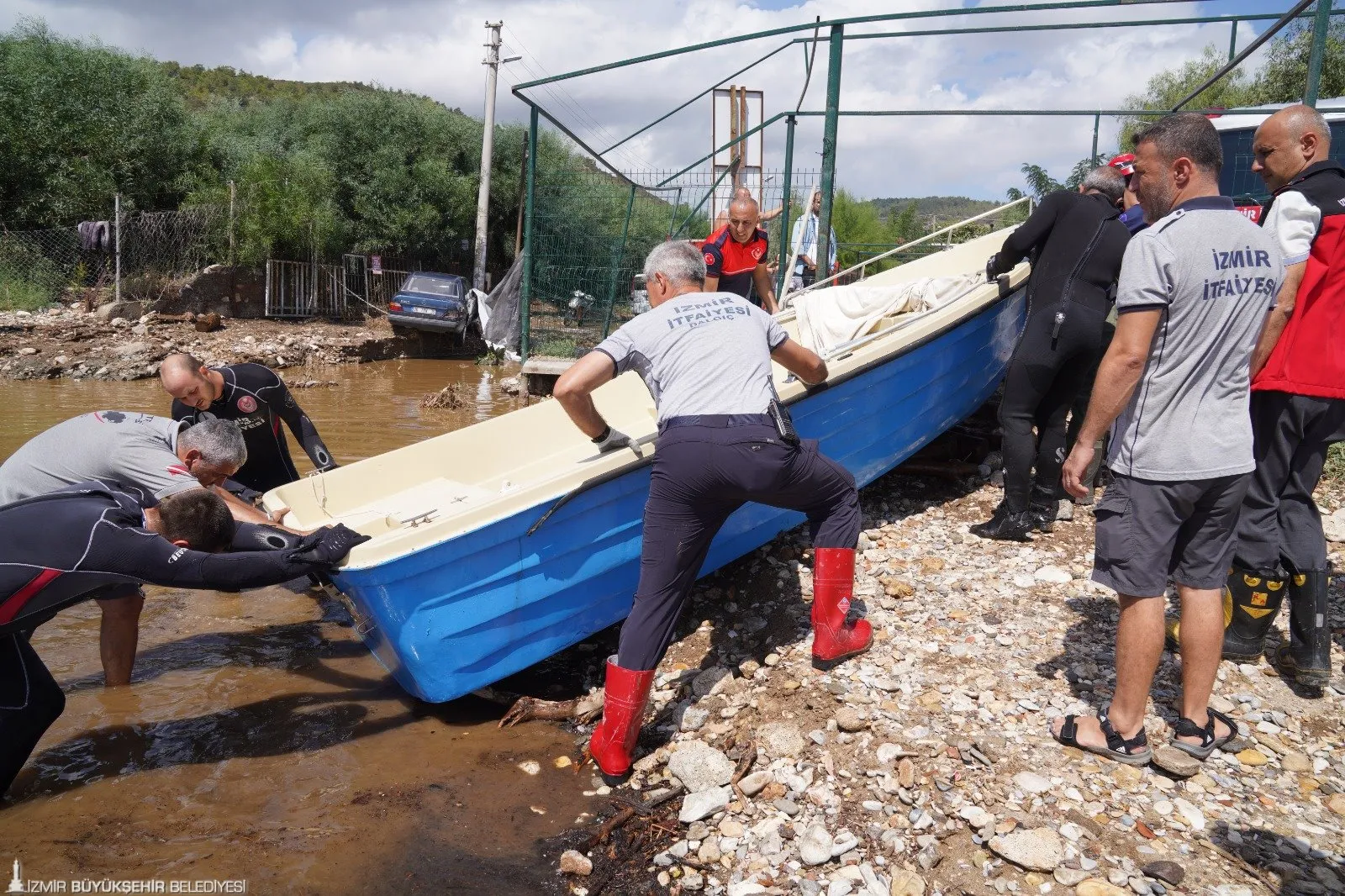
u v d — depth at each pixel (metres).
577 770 3.34
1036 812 2.73
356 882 2.71
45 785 3.20
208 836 2.91
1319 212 3.01
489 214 31.44
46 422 9.55
